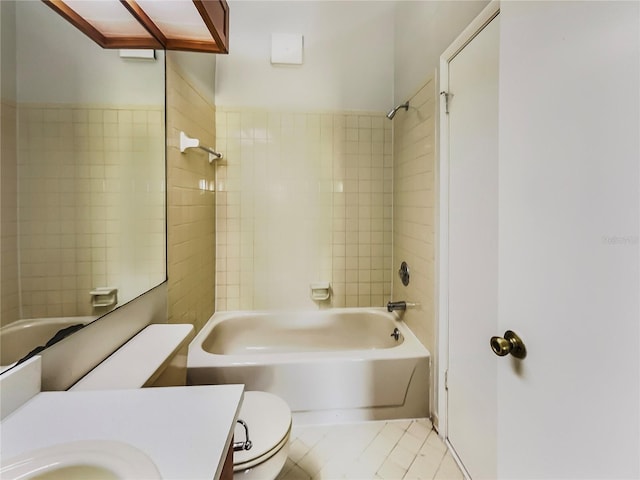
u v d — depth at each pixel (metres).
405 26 2.14
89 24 0.97
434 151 1.65
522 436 0.67
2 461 0.55
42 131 0.78
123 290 1.15
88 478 0.55
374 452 1.52
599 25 0.49
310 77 2.40
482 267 1.25
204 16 1.26
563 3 0.55
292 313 2.42
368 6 2.41
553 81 0.58
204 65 2.08
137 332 1.26
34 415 0.68
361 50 2.42
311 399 1.70
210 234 2.25
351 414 1.73
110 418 0.67
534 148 0.63
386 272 2.52
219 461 0.55
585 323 0.52
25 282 0.73
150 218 1.36
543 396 0.61
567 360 0.55
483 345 1.25
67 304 0.87
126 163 1.18
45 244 0.79
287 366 1.68
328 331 2.42
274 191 2.41
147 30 1.30
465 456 1.40
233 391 0.77
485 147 1.21
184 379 1.26
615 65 0.46
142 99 1.29
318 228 2.46
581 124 0.52
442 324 1.59
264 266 2.44
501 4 0.72
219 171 2.36
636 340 0.44
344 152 2.44
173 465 0.54
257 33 2.35
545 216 0.60
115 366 0.99
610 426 0.48
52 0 0.82
